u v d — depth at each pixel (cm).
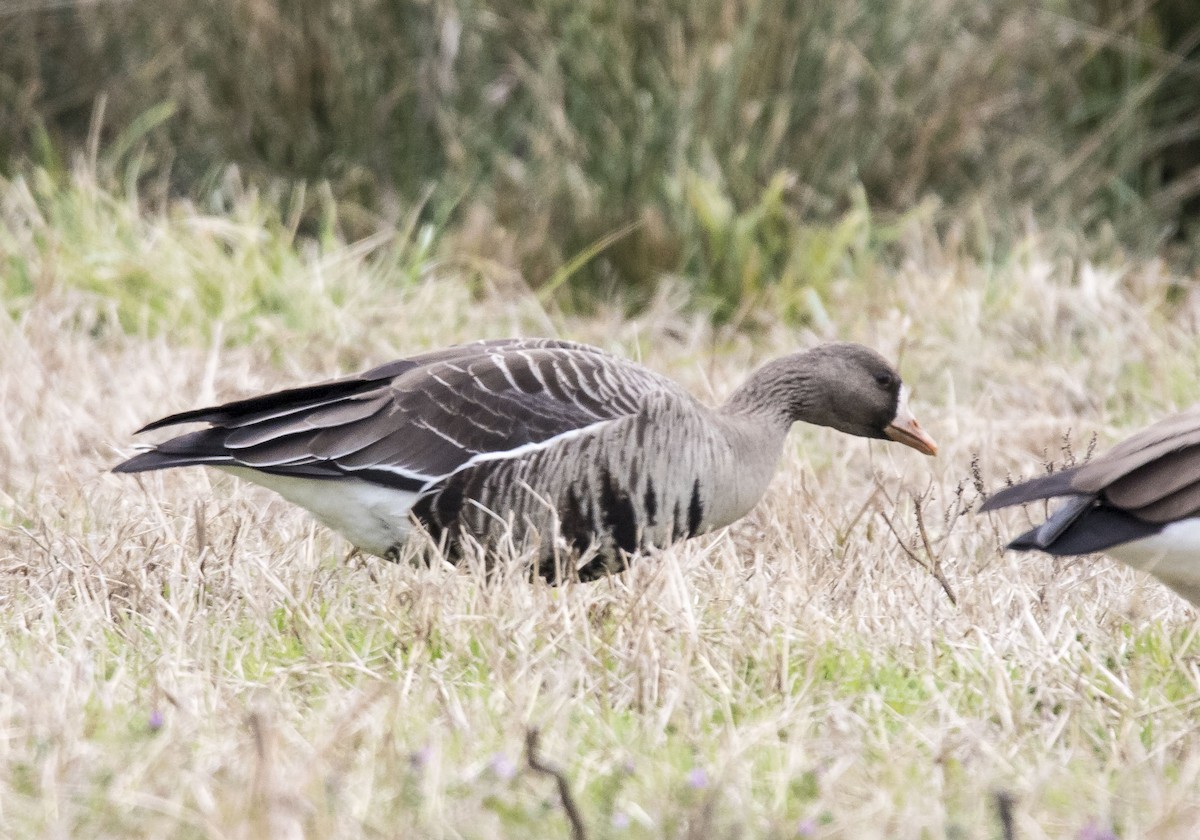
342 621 856
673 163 1669
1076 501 783
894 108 1745
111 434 1177
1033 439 1255
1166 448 757
